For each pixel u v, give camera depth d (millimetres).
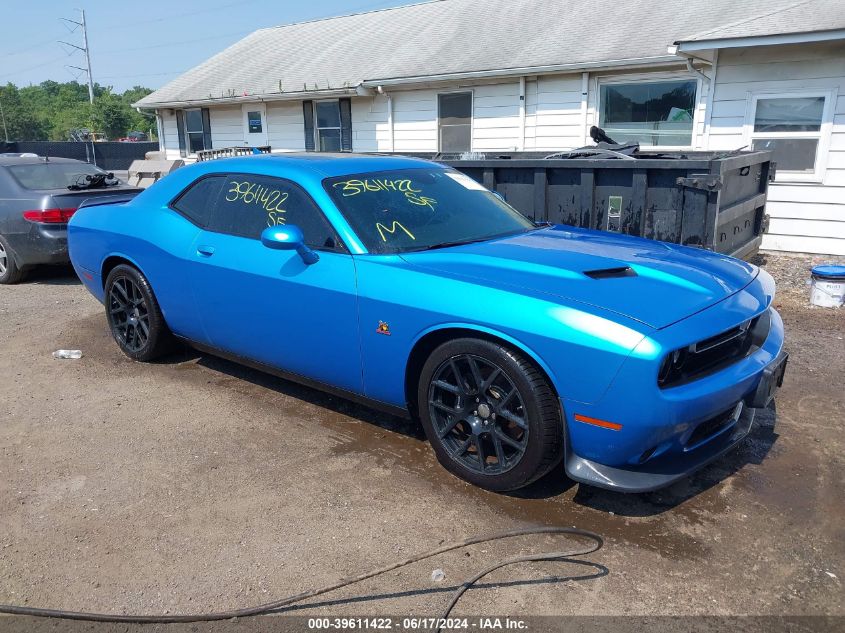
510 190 6324
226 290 4098
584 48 11250
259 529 2992
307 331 3725
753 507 3141
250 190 4137
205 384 4723
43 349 5547
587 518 3057
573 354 2773
